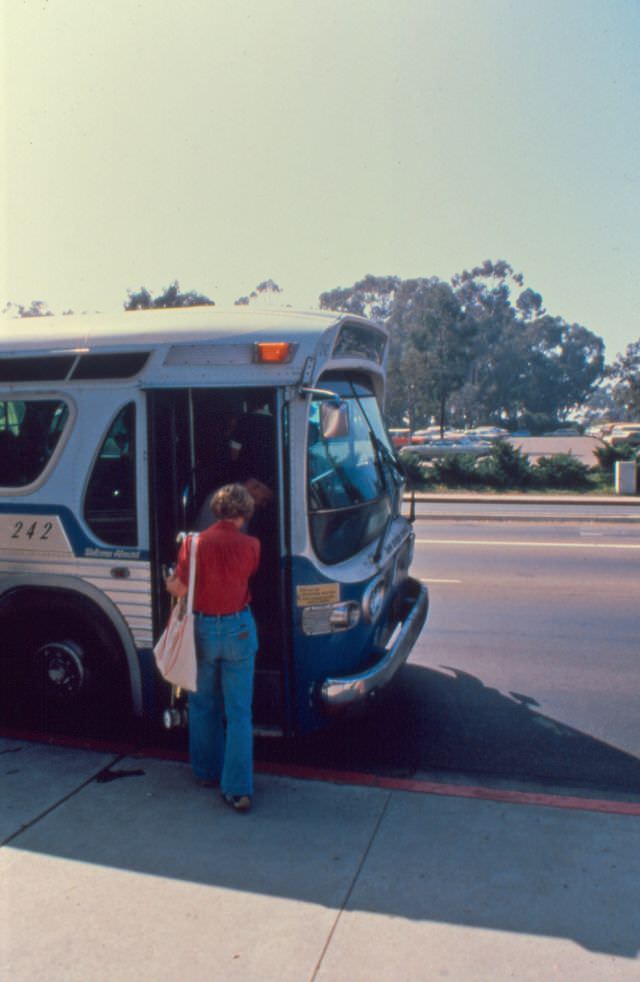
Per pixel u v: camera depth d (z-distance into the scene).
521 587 10.96
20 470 5.54
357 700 5.04
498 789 5.14
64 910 3.73
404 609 6.16
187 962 3.39
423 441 57.31
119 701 5.73
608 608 9.76
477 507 22.48
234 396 5.33
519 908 3.74
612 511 21.28
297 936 3.55
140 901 3.80
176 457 5.28
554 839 4.36
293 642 5.06
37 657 5.74
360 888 3.90
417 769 5.45
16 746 5.52
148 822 4.51
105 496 5.34
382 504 5.95
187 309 5.98
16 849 4.23
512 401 113.94
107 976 3.32
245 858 4.16
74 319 5.88
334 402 4.97
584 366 118.94
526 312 123.81
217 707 4.81
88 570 5.38
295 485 4.98
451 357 81.19
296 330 5.14
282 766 5.27
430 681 7.20
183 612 4.57
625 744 5.88
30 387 5.51
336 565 5.20
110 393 5.32
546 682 7.17
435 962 3.39
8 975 3.32
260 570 5.38
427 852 4.22
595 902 3.79
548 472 28.31
